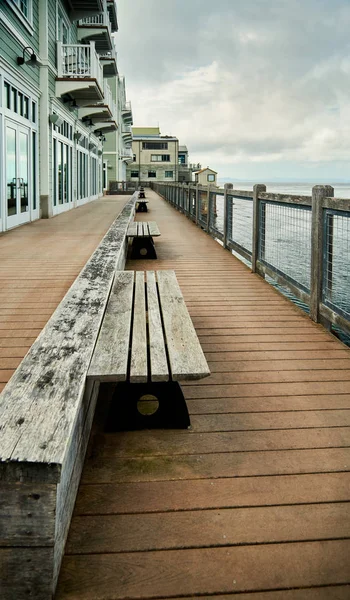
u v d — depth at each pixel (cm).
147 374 211
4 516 144
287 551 168
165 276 428
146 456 224
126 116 4666
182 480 207
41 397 185
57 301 452
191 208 1471
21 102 1070
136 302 337
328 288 430
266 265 619
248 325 431
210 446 233
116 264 446
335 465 219
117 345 247
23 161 1102
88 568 160
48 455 145
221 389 297
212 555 166
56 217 1331
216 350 366
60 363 217
